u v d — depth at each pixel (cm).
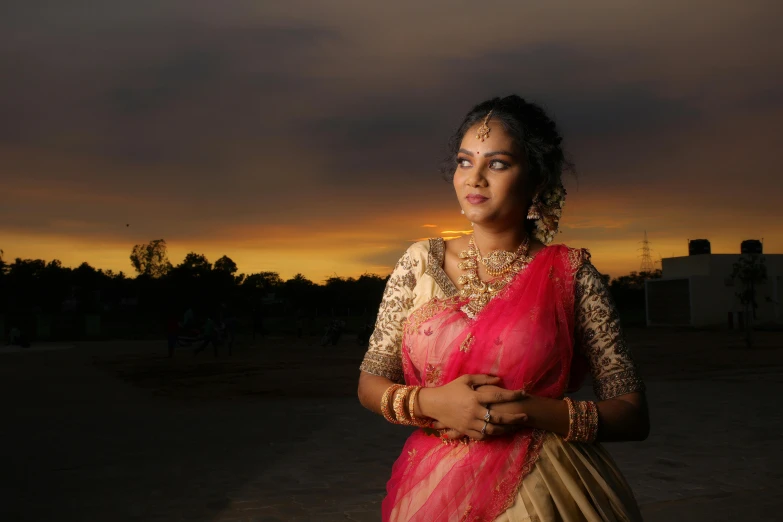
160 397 1362
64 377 1822
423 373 189
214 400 1306
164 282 9106
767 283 4866
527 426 176
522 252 198
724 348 2709
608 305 191
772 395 1248
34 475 689
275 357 2536
